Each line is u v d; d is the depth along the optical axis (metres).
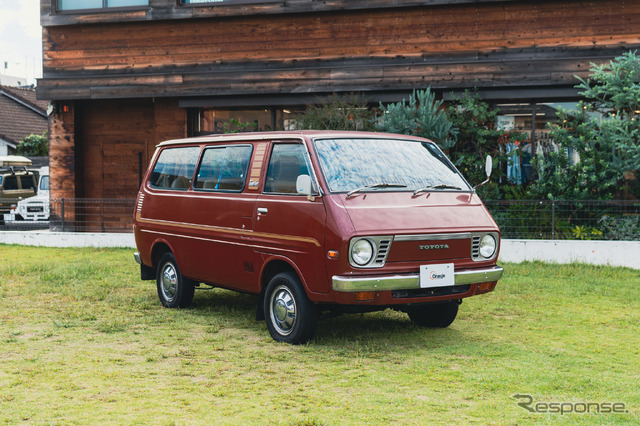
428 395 4.86
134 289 9.59
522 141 13.96
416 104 14.17
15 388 4.99
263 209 6.72
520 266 11.48
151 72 16.16
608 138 12.25
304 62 15.29
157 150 8.75
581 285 9.80
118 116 16.88
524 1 14.14
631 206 12.05
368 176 6.51
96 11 16.33
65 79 16.16
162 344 6.45
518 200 12.38
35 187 24.41
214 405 4.62
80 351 6.14
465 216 6.54
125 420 4.31
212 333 6.93
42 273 10.95
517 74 13.67
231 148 7.45
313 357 5.94
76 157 16.83
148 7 15.88
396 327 7.27
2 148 33.31
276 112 15.56
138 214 8.77
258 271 6.81
